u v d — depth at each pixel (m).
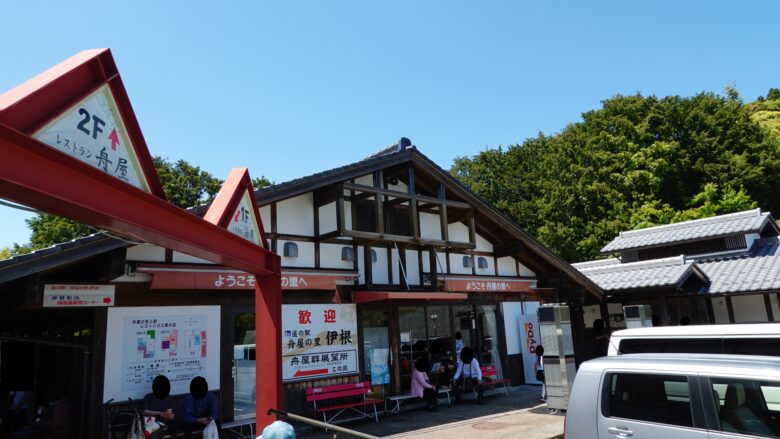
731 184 29.03
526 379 14.38
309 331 9.98
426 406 11.18
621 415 4.90
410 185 11.58
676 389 4.68
